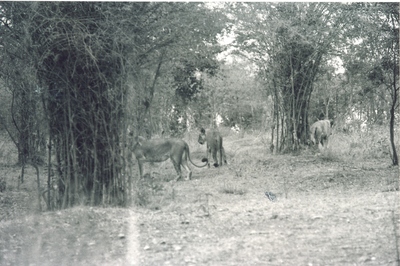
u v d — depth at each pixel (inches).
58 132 350.6
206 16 394.9
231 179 494.9
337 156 639.1
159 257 229.6
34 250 252.2
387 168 525.0
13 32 334.0
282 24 637.9
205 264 218.5
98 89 339.3
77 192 346.0
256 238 255.4
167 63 495.5
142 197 350.3
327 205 332.8
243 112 1254.3
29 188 474.6
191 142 871.7
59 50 335.0
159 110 701.9
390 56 569.0
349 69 713.6
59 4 324.5
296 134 717.3
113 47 333.1
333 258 220.8
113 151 346.0
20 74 358.6
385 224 272.8
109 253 239.3
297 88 719.1
